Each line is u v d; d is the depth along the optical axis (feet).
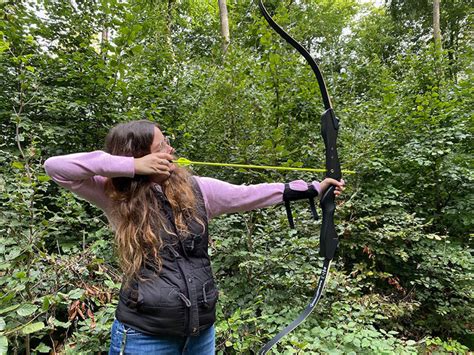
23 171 6.15
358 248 10.02
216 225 7.70
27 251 5.23
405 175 11.42
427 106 11.41
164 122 9.62
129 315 2.95
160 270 2.94
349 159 10.29
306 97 10.23
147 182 3.11
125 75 9.34
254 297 6.86
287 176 8.84
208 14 26.37
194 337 3.13
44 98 8.41
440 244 10.35
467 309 9.87
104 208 3.30
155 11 12.48
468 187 11.05
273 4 18.56
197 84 10.74
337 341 6.24
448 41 35.68
